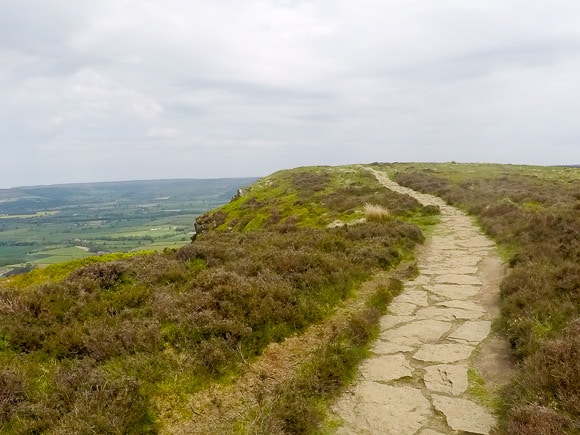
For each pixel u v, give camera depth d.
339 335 7.55
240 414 5.43
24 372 6.04
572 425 4.46
